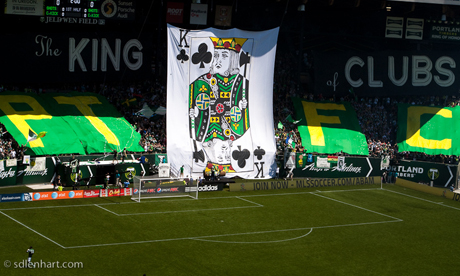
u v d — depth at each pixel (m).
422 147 79.62
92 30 75.88
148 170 63.84
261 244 43.38
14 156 57.69
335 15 89.44
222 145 68.25
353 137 77.81
